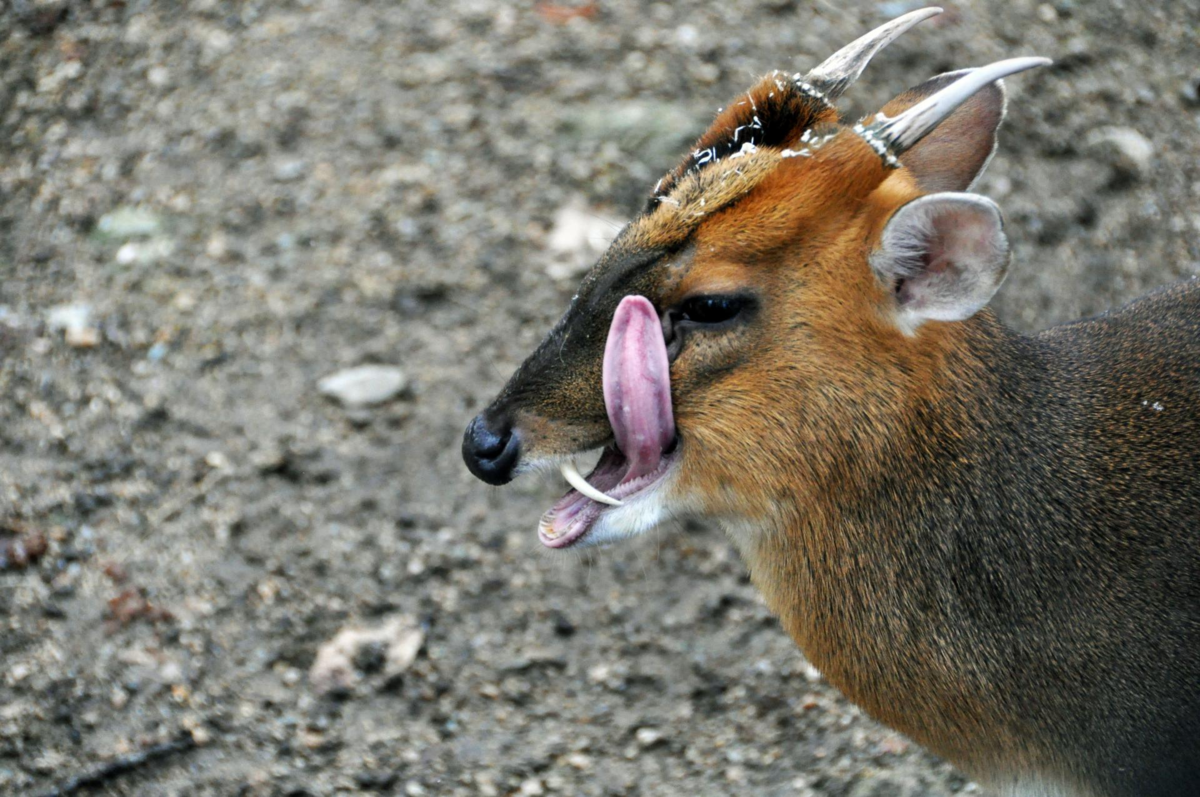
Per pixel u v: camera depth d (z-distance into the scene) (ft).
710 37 40.75
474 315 34.55
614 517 20.12
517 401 20.13
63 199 37.04
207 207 36.81
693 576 29.55
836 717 26.68
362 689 27.30
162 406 32.35
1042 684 19.98
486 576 29.48
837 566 20.13
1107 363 21.31
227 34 41.47
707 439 19.52
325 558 29.60
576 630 28.58
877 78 38.47
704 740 26.48
